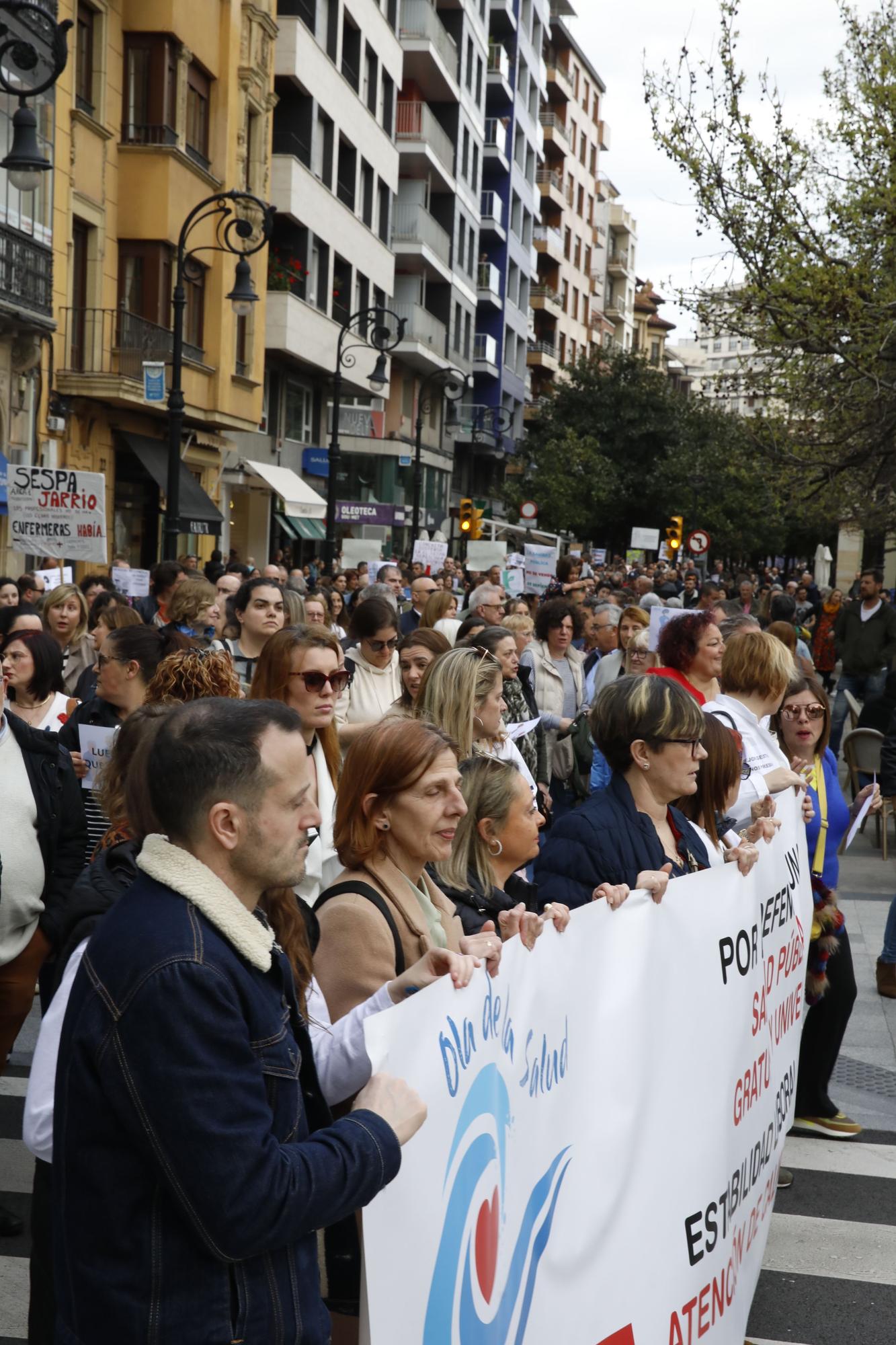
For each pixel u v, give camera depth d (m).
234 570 19.97
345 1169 2.13
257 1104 2.08
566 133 81.06
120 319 23.67
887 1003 7.88
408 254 47.47
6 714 5.04
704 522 61.84
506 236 65.19
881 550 27.59
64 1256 2.11
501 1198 2.60
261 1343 2.11
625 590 21.61
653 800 4.33
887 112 18.09
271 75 29.42
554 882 4.15
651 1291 3.26
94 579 11.79
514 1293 2.64
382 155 41.88
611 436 63.94
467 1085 2.48
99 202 23.28
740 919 3.86
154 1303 2.04
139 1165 2.06
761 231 18.31
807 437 20.27
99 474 11.88
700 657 6.16
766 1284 4.73
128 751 3.28
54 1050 2.74
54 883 5.11
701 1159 3.54
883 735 12.26
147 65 24.05
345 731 6.12
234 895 2.22
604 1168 3.04
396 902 3.26
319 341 35.12
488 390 64.94
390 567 18.47
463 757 4.82
